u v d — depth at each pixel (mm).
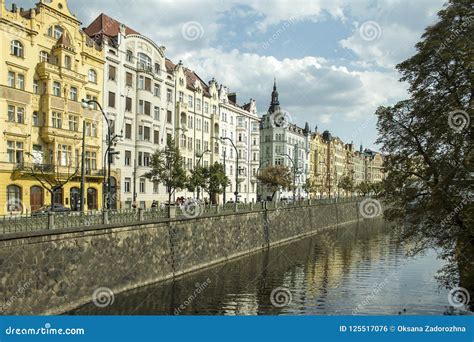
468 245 17359
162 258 29078
